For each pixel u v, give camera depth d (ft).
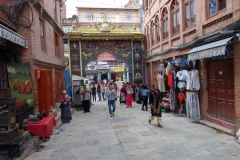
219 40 20.43
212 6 23.65
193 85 25.03
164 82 37.19
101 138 20.66
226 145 16.87
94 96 58.18
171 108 32.04
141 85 49.19
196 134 20.33
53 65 34.55
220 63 22.59
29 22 23.63
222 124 21.76
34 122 20.29
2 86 20.39
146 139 19.56
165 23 41.16
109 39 56.90
